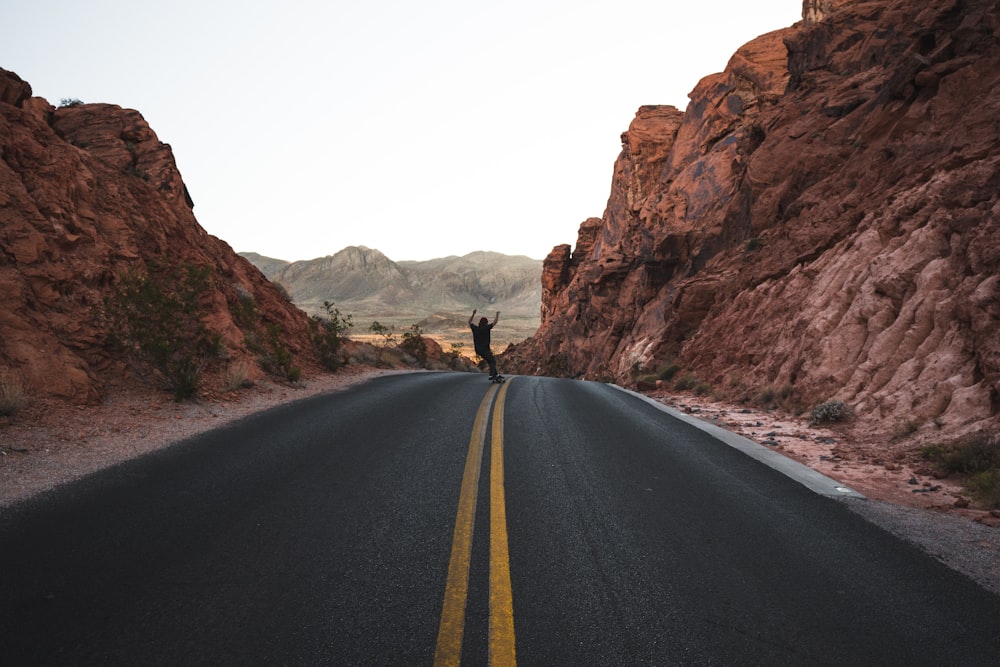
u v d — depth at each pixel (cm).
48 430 737
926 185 1339
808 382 1233
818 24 3203
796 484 626
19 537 416
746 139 3656
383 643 290
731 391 1555
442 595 344
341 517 479
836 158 2320
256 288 1948
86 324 1025
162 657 273
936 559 422
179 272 1281
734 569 394
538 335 8206
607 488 583
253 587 349
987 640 308
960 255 1032
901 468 718
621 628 311
